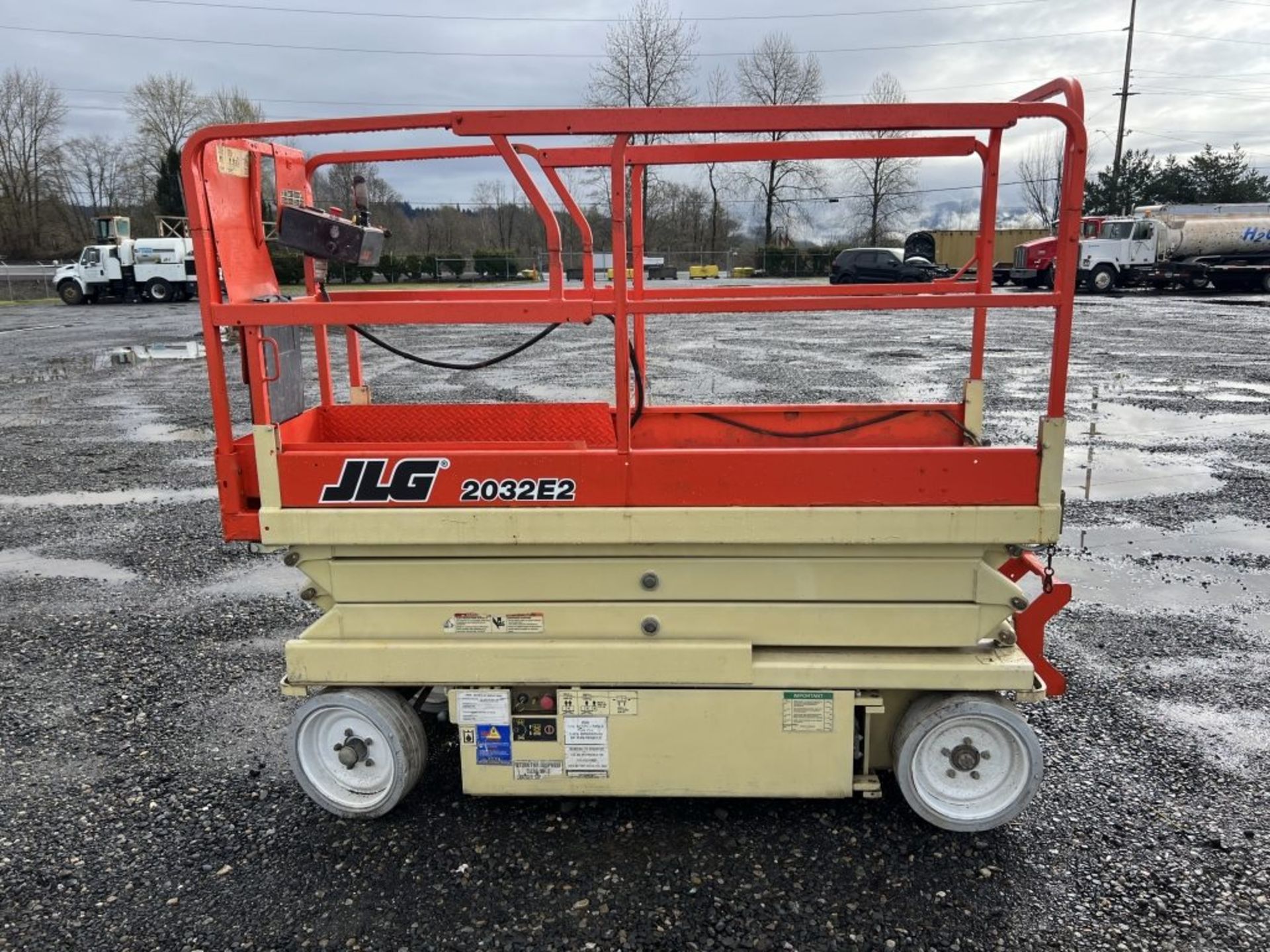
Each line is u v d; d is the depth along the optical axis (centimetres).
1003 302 263
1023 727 294
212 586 559
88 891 290
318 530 289
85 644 478
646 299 303
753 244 5325
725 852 301
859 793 332
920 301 267
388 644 301
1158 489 727
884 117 253
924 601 291
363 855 304
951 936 263
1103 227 3130
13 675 444
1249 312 2342
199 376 1458
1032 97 287
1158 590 526
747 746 300
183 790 346
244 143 311
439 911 277
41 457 897
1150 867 292
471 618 298
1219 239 2995
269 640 482
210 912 279
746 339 1878
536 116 258
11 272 4278
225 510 300
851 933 264
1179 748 362
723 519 279
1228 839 306
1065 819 317
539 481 282
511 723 305
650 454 279
